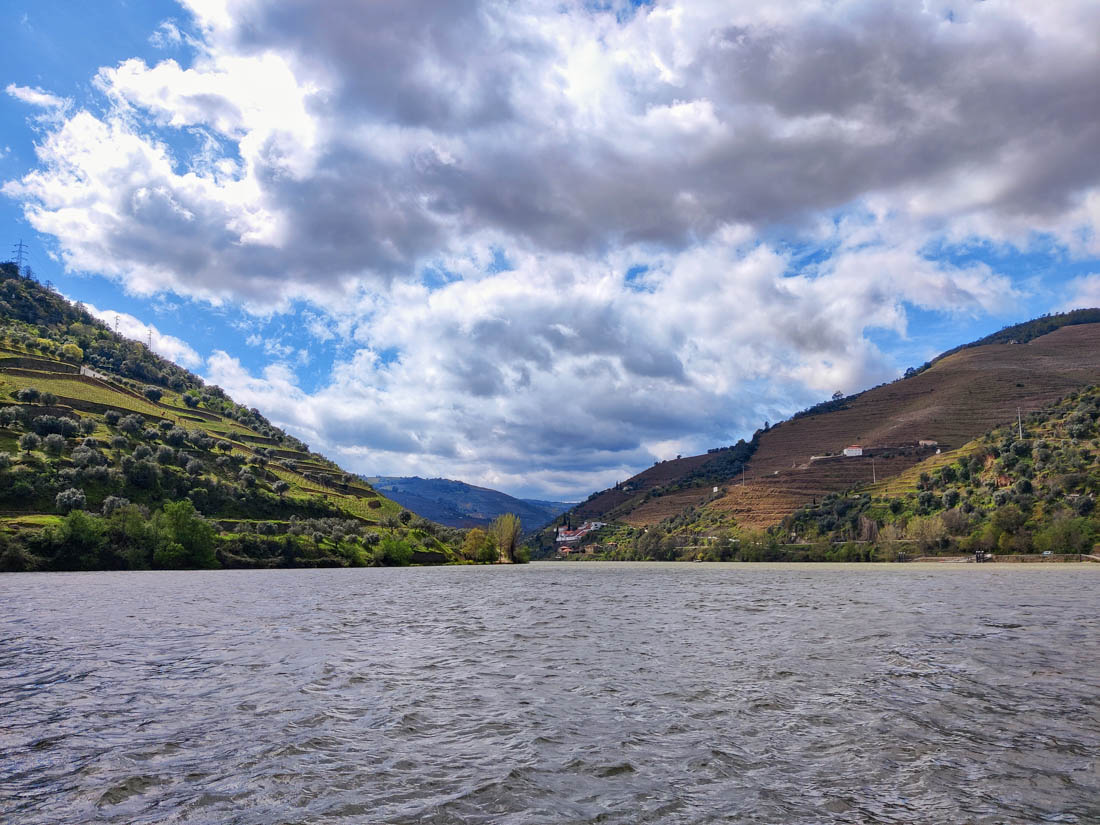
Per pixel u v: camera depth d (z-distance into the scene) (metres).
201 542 148.88
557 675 30.97
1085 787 16.50
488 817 14.95
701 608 65.31
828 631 46.44
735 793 16.30
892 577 124.62
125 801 15.98
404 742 20.53
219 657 35.94
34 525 135.38
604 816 14.97
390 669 32.56
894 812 15.08
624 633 46.41
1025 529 187.62
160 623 51.03
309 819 14.88
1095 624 49.50
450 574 150.75
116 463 177.00
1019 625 49.03
